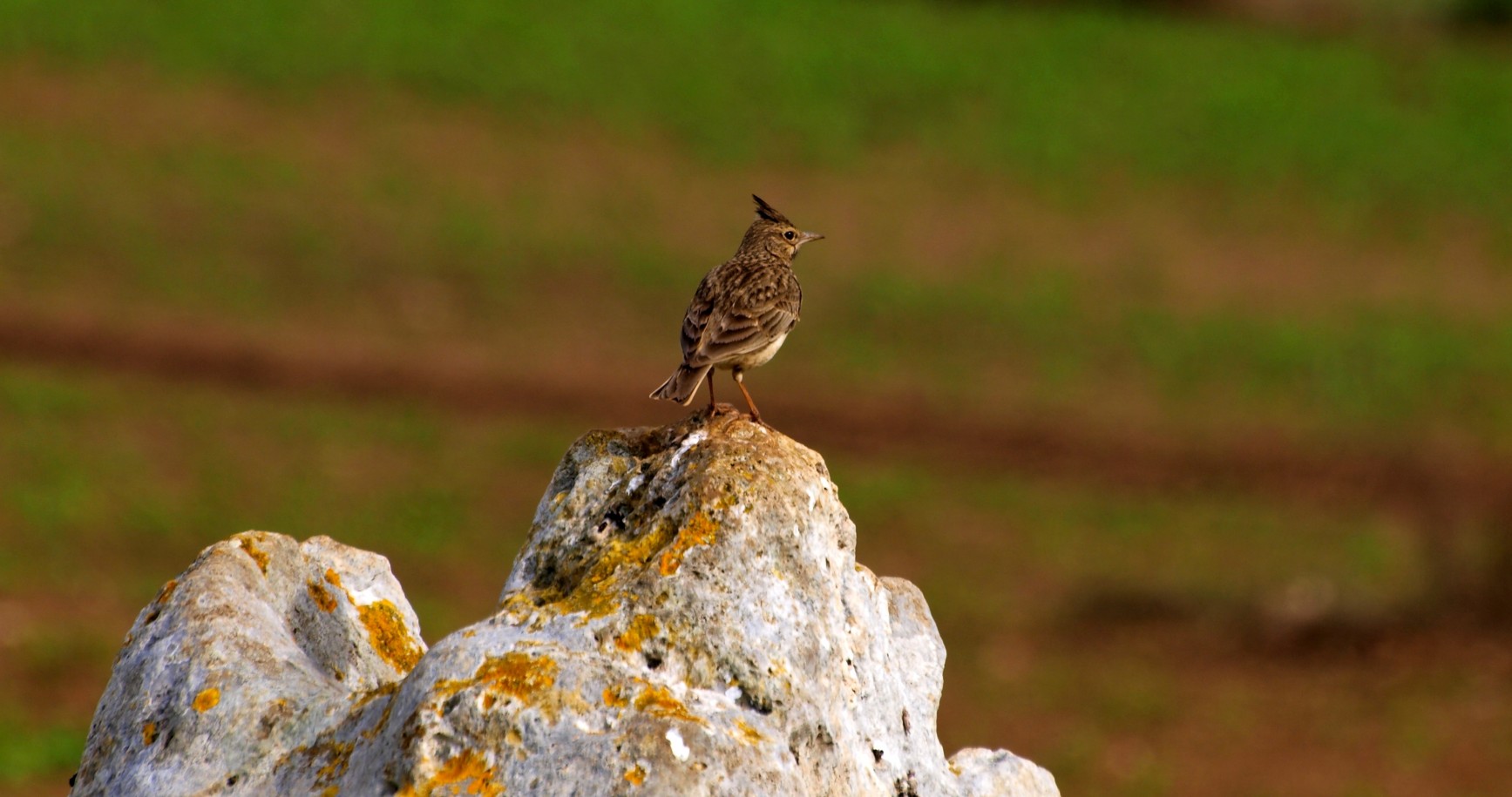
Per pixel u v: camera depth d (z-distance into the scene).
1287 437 31.36
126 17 48.81
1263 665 20.86
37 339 31.09
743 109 48.75
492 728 4.52
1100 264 41.12
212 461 25.75
